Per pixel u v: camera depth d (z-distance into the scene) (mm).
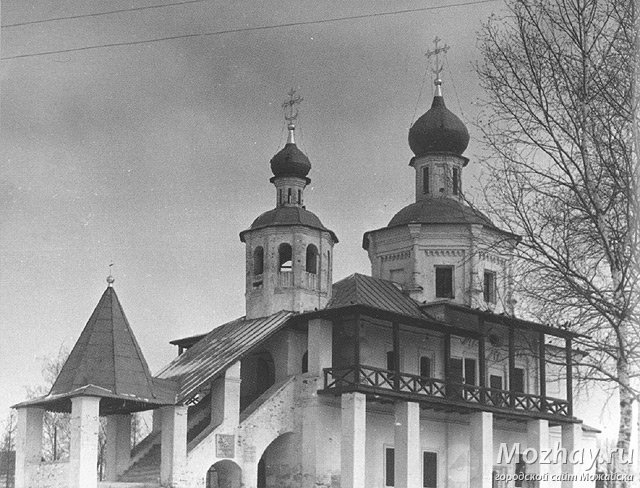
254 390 43438
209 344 42500
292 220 43812
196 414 42094
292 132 46562
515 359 49219
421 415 44469
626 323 21438
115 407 37156
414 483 39781
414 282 47594
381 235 49594
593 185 21312
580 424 47312
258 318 43406
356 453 38281
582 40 22109
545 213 22484
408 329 44656
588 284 21484
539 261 22172
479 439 43094
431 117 50375
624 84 21734
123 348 36062
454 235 47844
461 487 45375
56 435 55406
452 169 50125
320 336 40719
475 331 43875
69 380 34969
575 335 23812
